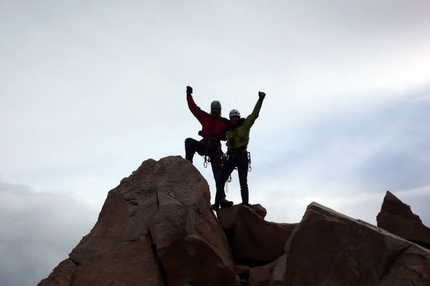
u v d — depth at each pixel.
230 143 13.00
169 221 9.93
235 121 13.29
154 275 9.65
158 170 11.69
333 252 9.38
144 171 11.95
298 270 9.49
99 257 10.24
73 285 9.80
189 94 13.99
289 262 9.65
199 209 10.62
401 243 9.18
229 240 12.26
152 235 10.09
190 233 9.90
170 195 10.86
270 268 10.94
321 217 9.64
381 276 9.02
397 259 9.15
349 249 9.30
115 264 9.98
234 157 12.89
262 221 11.93
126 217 10.80
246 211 12.00
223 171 13.08
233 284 9.96
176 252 9.75
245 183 12.91
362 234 9.31
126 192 11.40
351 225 9.41
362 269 9.12
